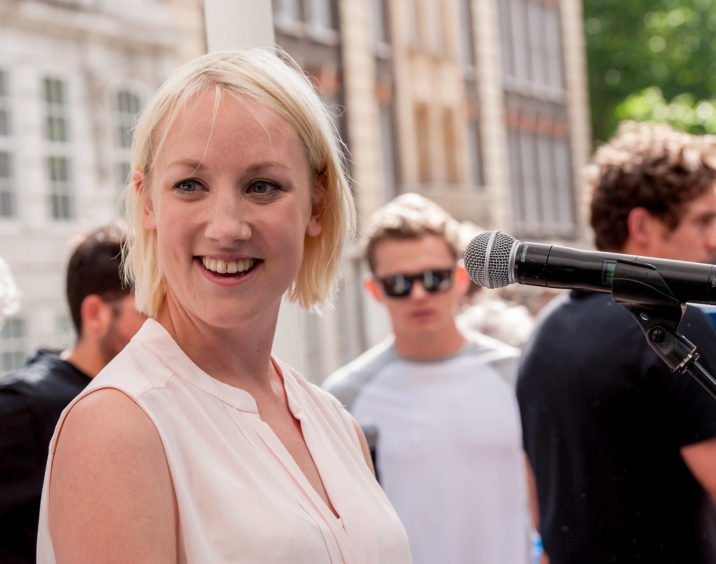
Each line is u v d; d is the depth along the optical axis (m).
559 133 29.00
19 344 14.08
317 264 1.93
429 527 3.80
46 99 14.41
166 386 1.62
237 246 1.66
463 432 3.84
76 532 1.46
